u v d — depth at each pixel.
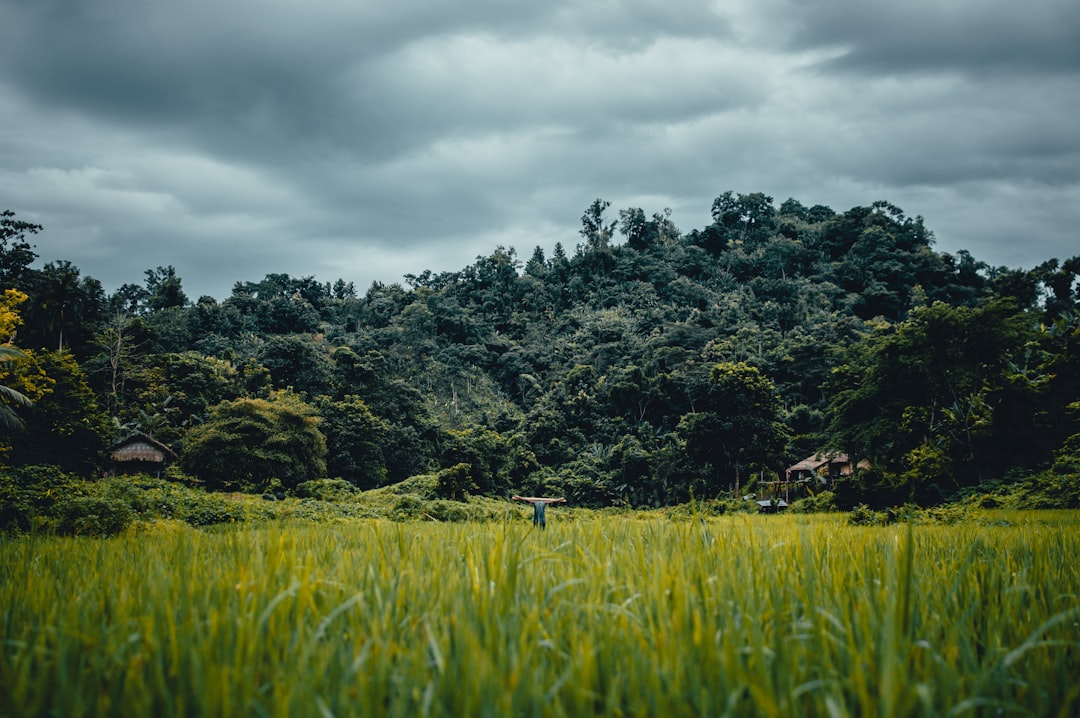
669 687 2.09
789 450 56.16
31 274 53.47
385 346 102.31
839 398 40.84
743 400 50.69
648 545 5.71
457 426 82.62
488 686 1.94
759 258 132.25
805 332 92.62
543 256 144.62
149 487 31.59
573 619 2.86
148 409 54.34
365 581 3.63
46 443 28.67
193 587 3.25
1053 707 2.27
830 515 29.44
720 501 44.50
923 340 35.47
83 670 2.31
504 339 110.94
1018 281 62.34
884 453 36.91
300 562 4.26
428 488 48.38
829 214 154.75
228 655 2.34
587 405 74.56
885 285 116.25
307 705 1.93
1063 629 3.04
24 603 3.46
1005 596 3.40
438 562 4.45
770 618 2.96
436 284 146.25
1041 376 35.53
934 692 2.24
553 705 2.01
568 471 60.72
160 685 2.13
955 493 31.33
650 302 117.31
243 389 64.38
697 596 3.10
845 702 2.30
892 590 3.34
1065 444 29.47
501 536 5.04
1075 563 5.03
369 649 2.32
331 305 125.12
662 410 72.94
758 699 1.88
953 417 34.16
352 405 61.78
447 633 2.49
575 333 109.31
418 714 1.97
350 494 47.53
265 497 37.97
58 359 29.81
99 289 63.12
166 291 93.06
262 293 124.62
